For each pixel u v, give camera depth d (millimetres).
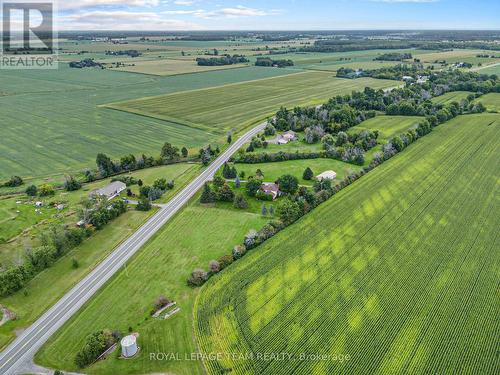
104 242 84062
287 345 56750
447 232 84438
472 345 55719
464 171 116438
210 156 131375
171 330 60188
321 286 68625
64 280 72250
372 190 105562
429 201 98438
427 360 53500
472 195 101188
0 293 67562
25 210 97188
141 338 58875
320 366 53156
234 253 77125
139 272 74000
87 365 54812
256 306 64375
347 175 112500
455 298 64938
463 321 60062
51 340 59156
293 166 125000
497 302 63875
